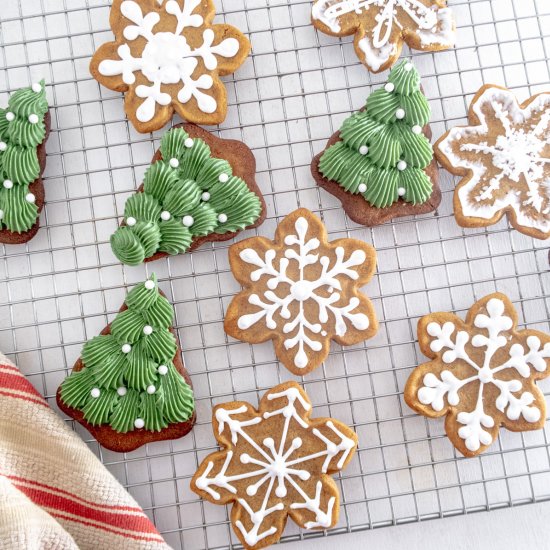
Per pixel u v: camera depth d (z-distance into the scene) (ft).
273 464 2.02
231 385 2.10
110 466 2.09
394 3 2.10
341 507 2.09
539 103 2.09
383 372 2.10
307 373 2.07
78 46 2.14
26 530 1.89
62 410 2.05
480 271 2.13
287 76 2.15
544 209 2.08
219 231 2.07
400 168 2.06
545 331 2.12
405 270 2.11
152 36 2.08
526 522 2.10
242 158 2.09
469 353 2.06
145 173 2.07
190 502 2.06
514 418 2.04
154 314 2.03
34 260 2.11
